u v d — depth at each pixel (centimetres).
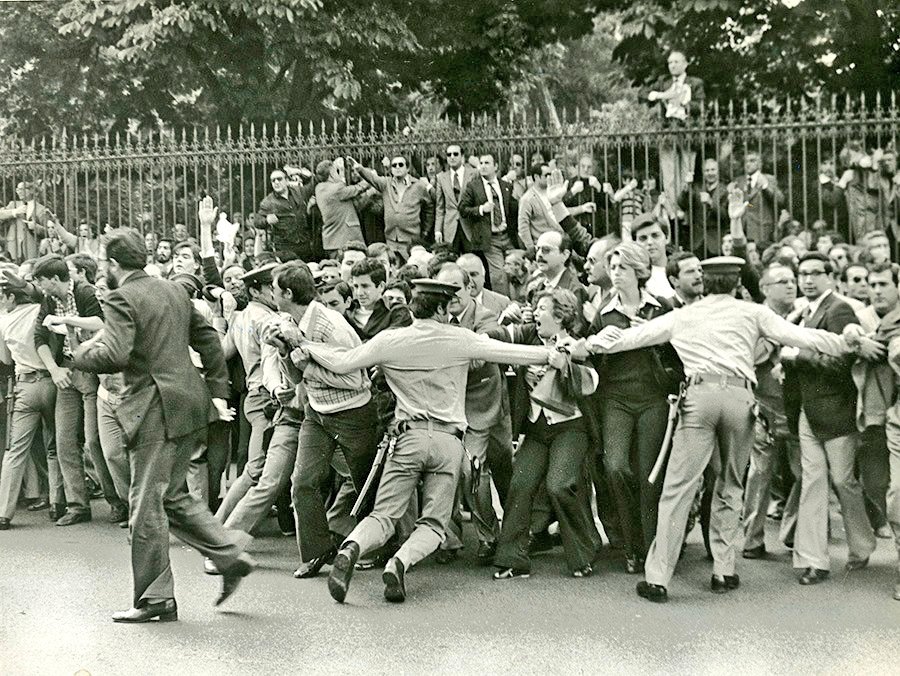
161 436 593
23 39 1952
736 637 564
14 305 884
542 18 1909
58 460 870
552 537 760
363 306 750
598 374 698
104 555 756
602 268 752
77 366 590
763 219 1180
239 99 1864
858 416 673
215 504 848
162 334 597
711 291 661
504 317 806
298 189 1228
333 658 534
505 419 736
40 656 539
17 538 813
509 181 1177
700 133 1156
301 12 1720
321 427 684
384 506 641
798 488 739
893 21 1708
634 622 591
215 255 1197
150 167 1286
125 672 516
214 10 1775
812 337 645
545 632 575
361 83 1845
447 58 1908
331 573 620
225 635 571
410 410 645
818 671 512
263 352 739
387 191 1203
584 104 2103
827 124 1127
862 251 870
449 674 512
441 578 689
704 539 734
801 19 1733
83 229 1319
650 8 1803
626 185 1138
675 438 645
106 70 1948
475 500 729
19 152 1330
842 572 693
